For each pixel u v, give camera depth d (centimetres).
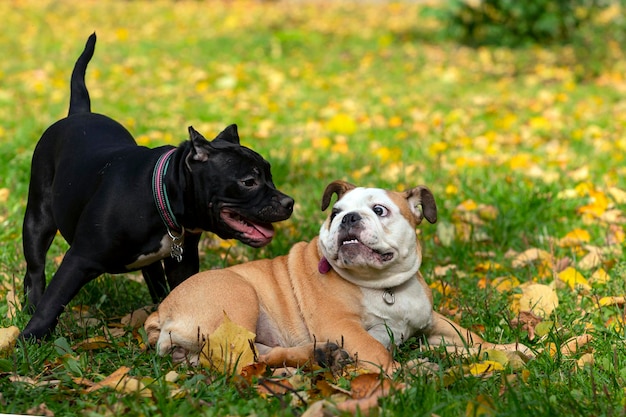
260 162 795
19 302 898
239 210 784
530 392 642
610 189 1254
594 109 1853
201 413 621
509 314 863
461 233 1118
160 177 788
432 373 680
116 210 791
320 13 3581
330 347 709
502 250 1095
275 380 680
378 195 770
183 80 2228
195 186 781
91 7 3541
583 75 2258
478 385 665
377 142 1616
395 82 2239
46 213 910
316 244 806
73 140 886
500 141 1596
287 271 798
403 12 3575
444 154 1524
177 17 3347
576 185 1310
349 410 609
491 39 2677
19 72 2242
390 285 763
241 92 2078
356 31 3078
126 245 798
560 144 1579
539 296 888
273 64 2455
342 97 2055
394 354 745
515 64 2417
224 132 841
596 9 2745
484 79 2264
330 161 1477
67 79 2191
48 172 907
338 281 771
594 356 744
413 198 795
